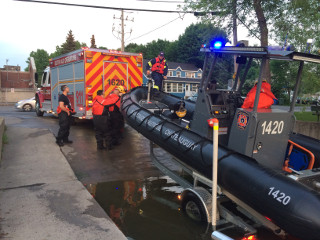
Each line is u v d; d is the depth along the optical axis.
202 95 3.92
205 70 3.92
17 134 7.68
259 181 2.75
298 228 2.38
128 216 3.55
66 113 6.86
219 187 3.25
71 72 8.88
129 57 8.77
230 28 9.70
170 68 44.25
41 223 3.16
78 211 3.49
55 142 7.01
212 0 9.20
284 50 2.93
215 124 2.88
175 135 4.02
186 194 3.61
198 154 3.51
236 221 3.12
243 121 3.23
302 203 2.39
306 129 7.43
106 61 8.34
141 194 4.28
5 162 5.41
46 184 4.38
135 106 5.56
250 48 3.13
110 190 4.39
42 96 12.21
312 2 7.39
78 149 6.66
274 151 3.36
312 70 6.89
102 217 3.36
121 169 5.40
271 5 8.58
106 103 6.51
